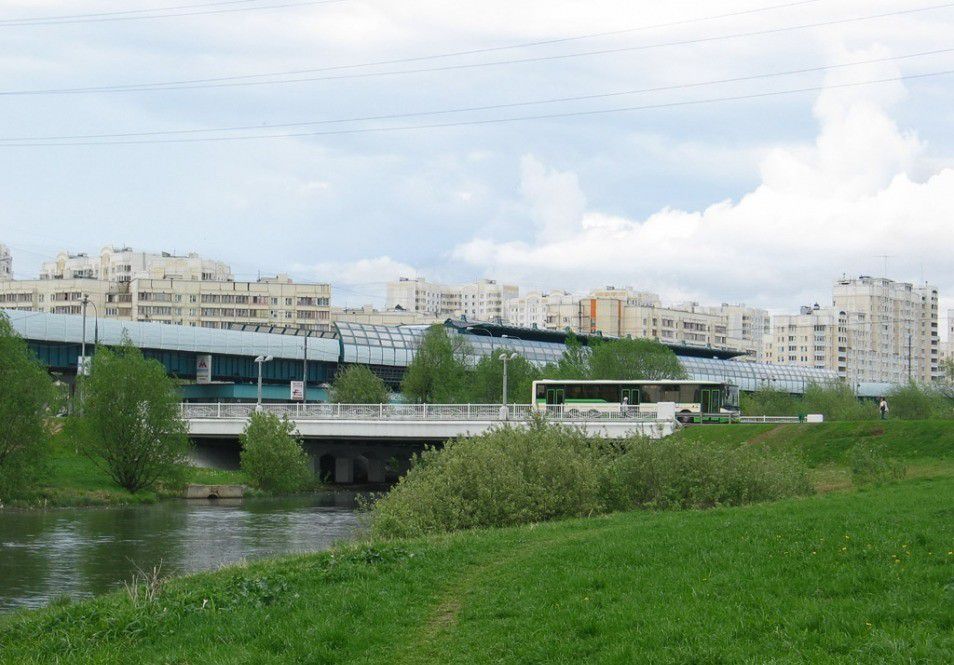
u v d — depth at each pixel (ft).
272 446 326.44
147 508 271.08
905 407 446.60
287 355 549.95
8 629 81.82
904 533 85.97
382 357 574.97
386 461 412.57
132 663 65.87
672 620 61.82
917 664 49.96
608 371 422.82
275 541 196.54
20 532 209.87
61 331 476.95
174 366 536.42
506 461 145.69
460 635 65.46
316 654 61.72
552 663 57.06
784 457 169.58
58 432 319.68
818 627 58.44
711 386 335.47
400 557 96.63
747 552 83.61
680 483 149.59
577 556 88.99
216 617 74.59
